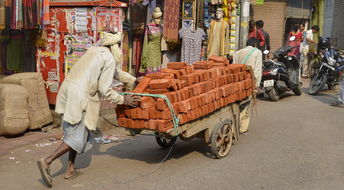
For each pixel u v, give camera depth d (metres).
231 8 9.87
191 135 4.70
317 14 14.62
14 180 4.45
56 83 6.82
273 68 8.84
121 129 6.78
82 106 4.18
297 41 12.13
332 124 6.95
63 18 6.64
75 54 6.61
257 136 6.23
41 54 6.93
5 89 6.02
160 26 8.49
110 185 4.30
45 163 4.11
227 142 5.23
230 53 10.09
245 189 4.16
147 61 8.45
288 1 13.98
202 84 4.83
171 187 4.22
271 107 8.51
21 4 6.69
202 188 4.19
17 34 7.37
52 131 6.54
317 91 10.00
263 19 13.88
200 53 9.16
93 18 6.41
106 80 4.27
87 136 4.40
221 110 5.32
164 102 4.23
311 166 4.85
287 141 5.94
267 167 4.82
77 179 4.47
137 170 4.76
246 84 5.92
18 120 6.06
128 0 7.86
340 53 10.54
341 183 4.31
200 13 9.39
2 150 5.49
